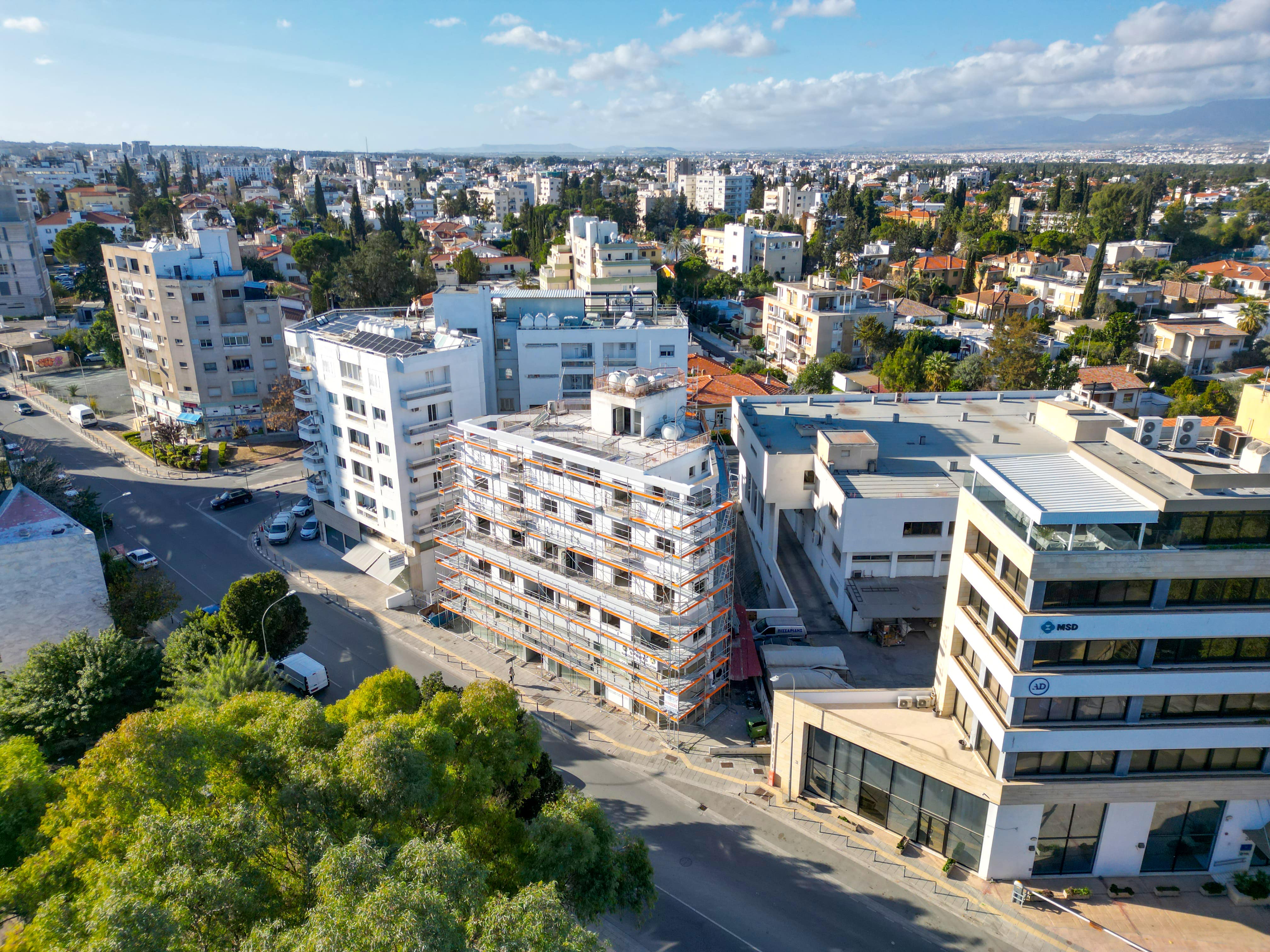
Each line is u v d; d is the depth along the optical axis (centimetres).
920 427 7556
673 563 5075
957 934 3875
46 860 3077
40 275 15975
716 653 5547
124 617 5953
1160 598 3619
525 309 8394
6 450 9269
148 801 3089
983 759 4122
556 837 3447
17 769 3772
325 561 7888
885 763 4416
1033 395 8406
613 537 5394
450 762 3756
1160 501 3494
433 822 3494
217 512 8931
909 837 4456
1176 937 3812
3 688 4944
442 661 6291
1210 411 9962
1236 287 18038
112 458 10362
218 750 3347
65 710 4794
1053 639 3634
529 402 8038
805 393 11181
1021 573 3741
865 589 5931
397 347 6962
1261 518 3531
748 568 7488
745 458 7931
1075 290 16000
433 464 7044
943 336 13750
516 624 6250
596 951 2566
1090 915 3931
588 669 5738
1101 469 3953
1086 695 3694
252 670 4944
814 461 6731
